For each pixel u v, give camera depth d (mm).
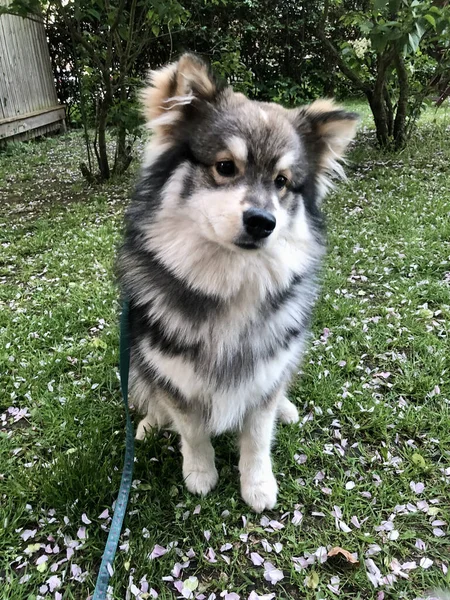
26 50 2533
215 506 491
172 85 447
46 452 558
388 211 1187
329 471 524
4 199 1521
